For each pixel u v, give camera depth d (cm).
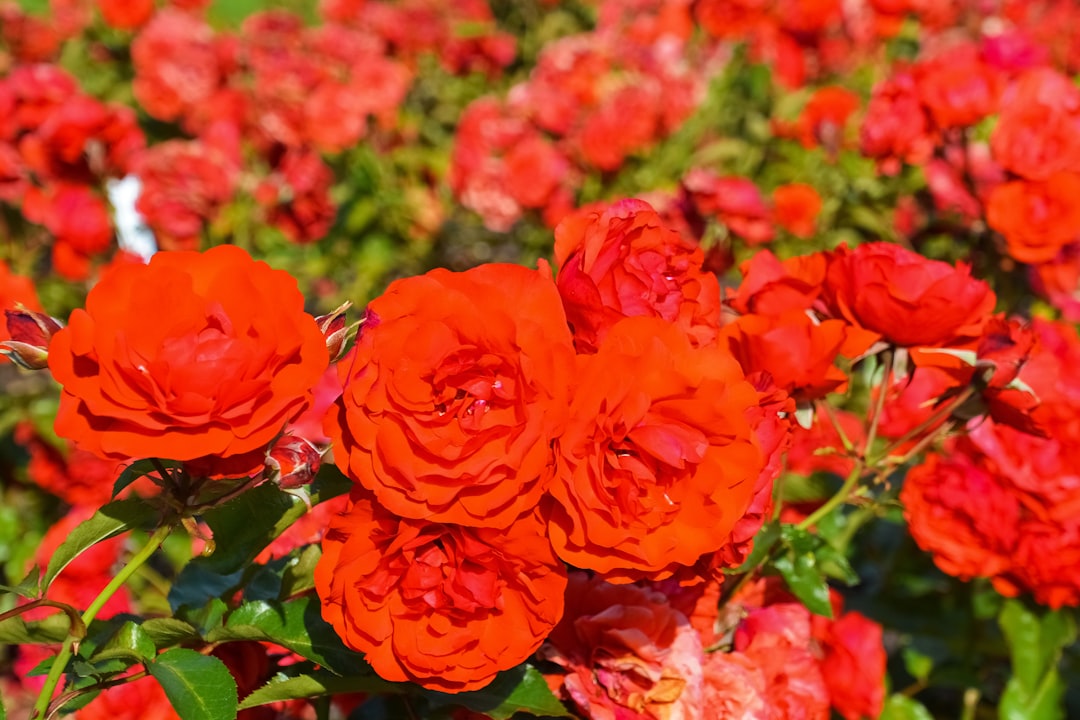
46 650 88
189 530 64
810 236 153
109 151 146
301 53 203
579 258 66
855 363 77
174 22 202
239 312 62
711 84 217
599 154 179
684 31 235
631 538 63
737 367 64
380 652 64
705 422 62
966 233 113
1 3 221
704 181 134
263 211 165
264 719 75
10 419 136
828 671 85
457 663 63
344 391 62
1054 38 219
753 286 75
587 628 70
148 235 161
